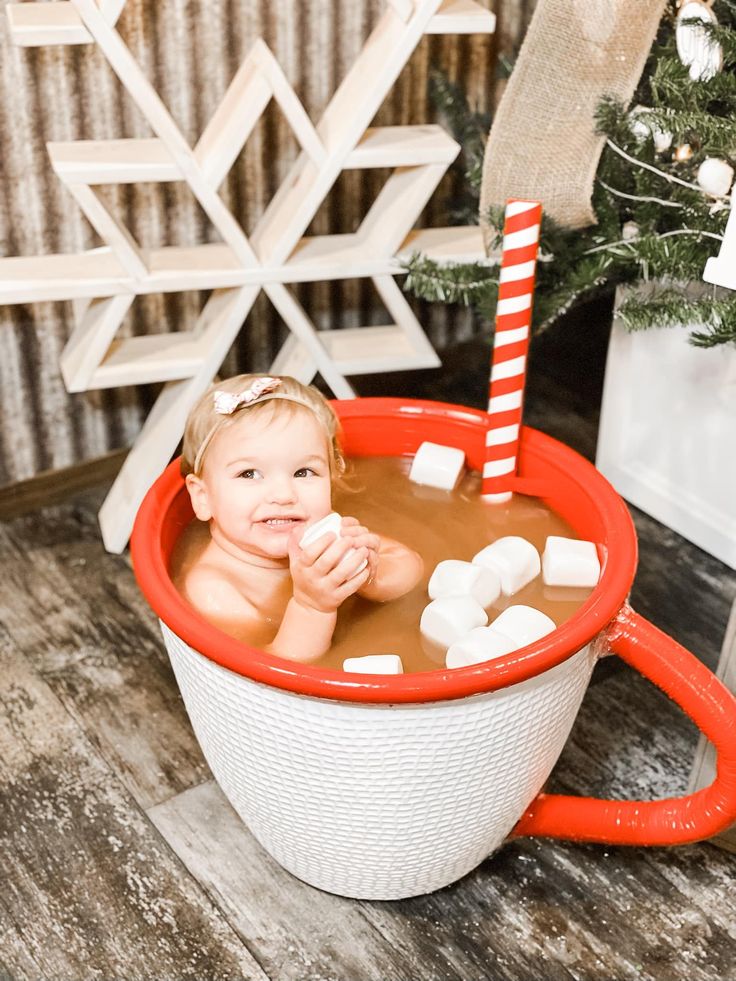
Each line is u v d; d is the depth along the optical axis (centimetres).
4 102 147
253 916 110
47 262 146
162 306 171
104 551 163
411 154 145
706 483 158
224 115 144
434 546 115
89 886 113
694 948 108
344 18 163
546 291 141
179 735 131
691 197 125
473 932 109
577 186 134
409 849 101
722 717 94
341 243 156
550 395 196
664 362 156
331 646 101
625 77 130
